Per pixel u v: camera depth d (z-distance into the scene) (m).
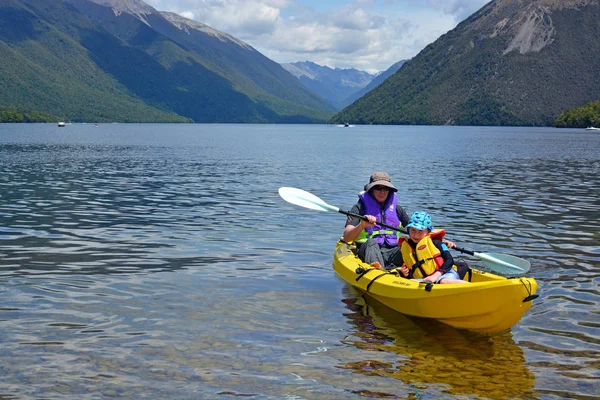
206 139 86.94
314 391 5.47
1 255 10.71
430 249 7.98
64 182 23.78
